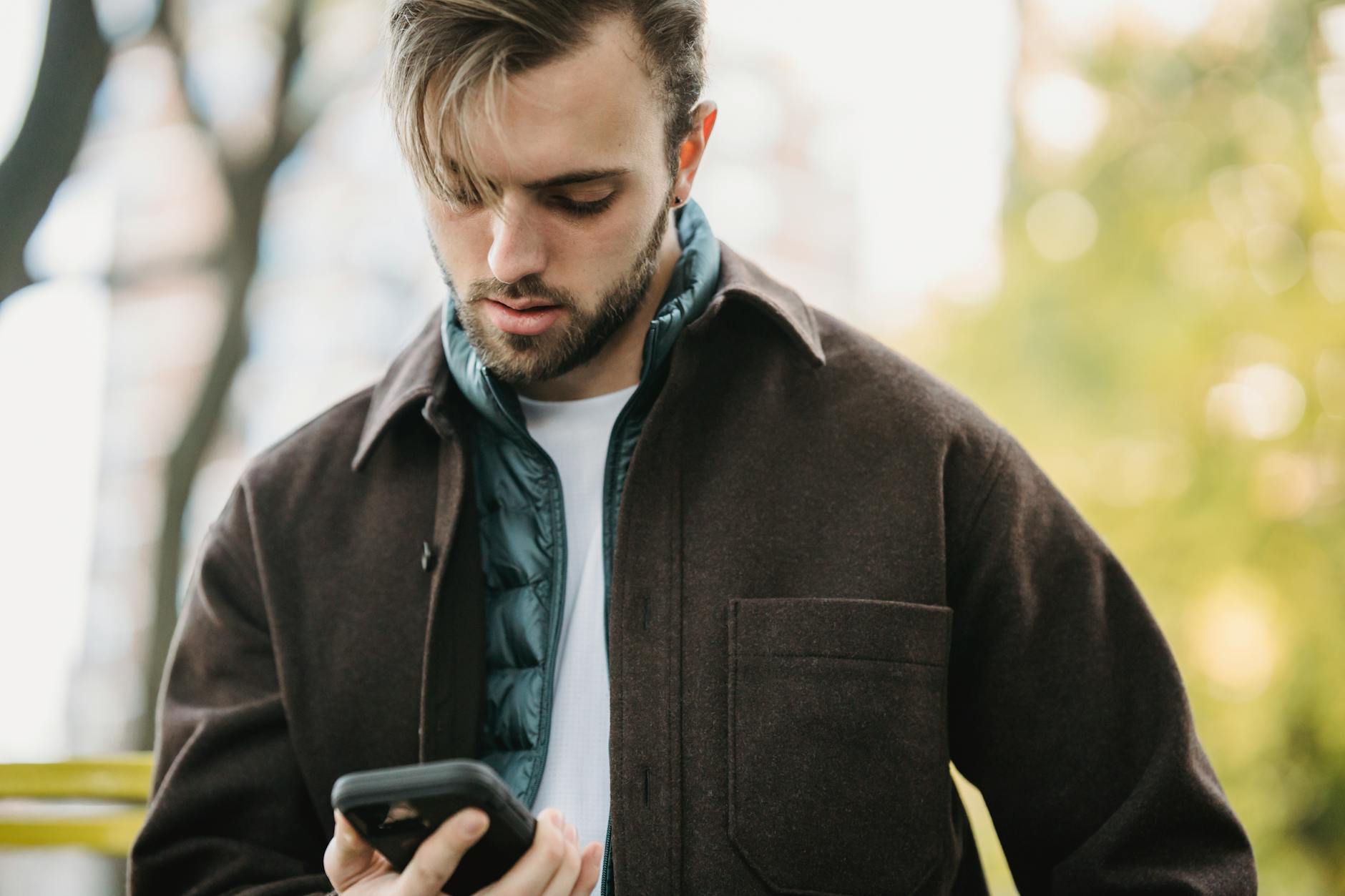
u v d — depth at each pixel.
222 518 1.57
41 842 1.70
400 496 1.49
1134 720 1.41
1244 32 6.35
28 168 4.90
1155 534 5.82
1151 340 6.00
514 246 1.24
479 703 1.41
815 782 1.32
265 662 1.51
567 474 1.47
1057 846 1.42
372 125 10.70
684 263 1.47
